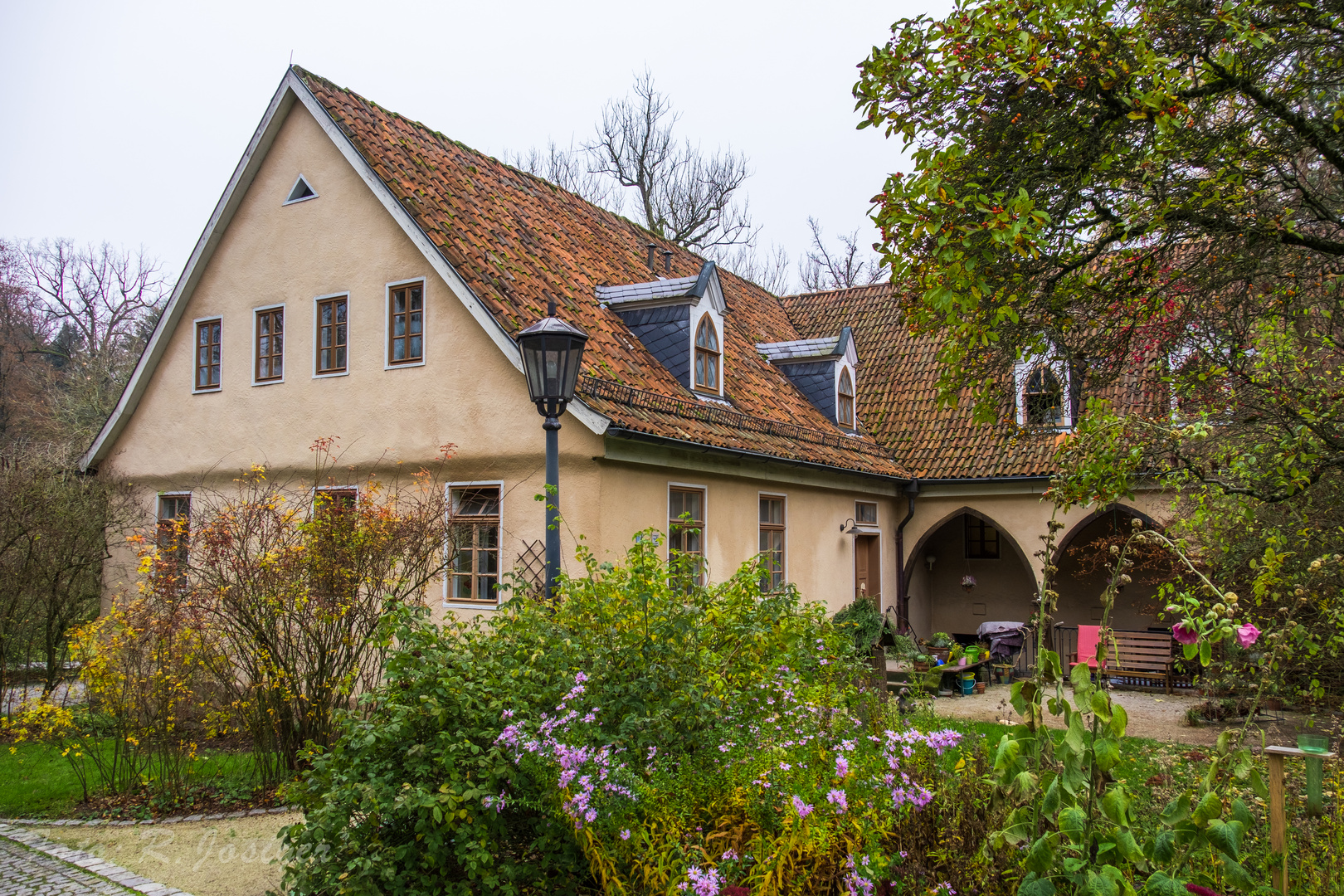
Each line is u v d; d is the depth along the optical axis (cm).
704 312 1334
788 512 1419
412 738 507
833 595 1535
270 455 1326
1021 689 409
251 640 818
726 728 512
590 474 1045
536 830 502
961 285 632
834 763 436
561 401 759
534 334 757
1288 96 664
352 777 490
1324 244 660
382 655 711
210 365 1412
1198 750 809
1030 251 625
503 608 631
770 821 436
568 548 1051
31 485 1191
